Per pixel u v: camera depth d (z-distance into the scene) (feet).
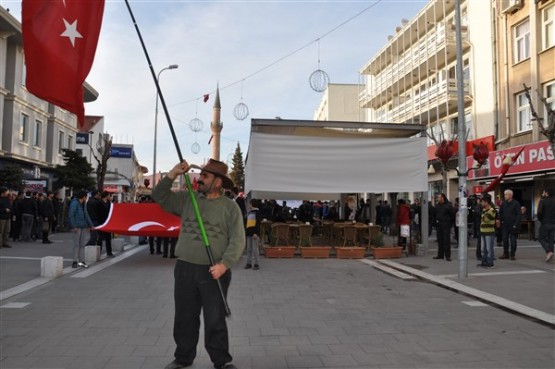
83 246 39.50
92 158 172.45
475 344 18.48
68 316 22.34
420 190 49.98
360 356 16.94
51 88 16.29
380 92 127.34
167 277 34.06
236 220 14.96
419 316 23.07
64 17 16.52
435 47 92.94
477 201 62.75
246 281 33.09
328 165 48.83
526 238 68.54
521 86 72.49
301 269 39.27
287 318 22.52
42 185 77.87
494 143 77.92
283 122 48.80
